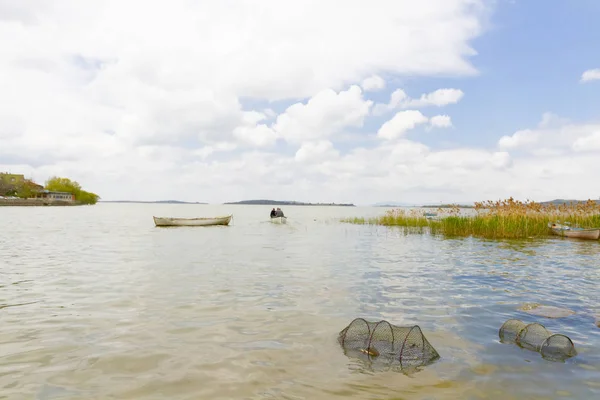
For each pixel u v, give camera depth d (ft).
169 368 22.31
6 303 35.88
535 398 19.04
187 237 107.96
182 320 31.09
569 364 22.98
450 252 73.97
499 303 36.47
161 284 44.21
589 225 105.81
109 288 42.09
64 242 91.97
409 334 25.13
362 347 25.11
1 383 20.31
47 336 27.37
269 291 41.04
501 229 104.68
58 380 20.72
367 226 152.76
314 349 25.21
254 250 77.51
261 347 25.55
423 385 20.33
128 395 19.20
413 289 42.14
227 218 167.84
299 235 114.62
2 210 319.88
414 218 144.97
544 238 100.42
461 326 29.81
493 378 21.16
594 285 44.37
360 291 41.22
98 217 236.43
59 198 515.09
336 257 67.15
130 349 25.07
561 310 33.94
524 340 26.21
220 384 20.39
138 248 80.33
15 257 65.82
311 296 38.99
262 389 19.89
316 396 19.17
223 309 34.24
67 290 41.09
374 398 18.99
